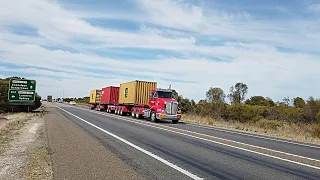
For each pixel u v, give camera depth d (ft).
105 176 22.68
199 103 156.04
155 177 22.76
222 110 137.90
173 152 34.14
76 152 32.58
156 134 52.90
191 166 26.99
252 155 34.22
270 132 75.10
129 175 23.16
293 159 32.76
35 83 130.11
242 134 63.62
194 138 48.83
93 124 70.54
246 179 23.15
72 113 124.36
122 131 56.13
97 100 185.78
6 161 27.91
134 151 34.01
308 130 77.25
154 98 95.20
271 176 24.40
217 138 50.52
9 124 68.39
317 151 41.39
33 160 28.04
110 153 32.40
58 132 51.78
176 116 90.74
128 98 118.62
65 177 22.21
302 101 171.63
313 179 23.97
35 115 106.11
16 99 126.93
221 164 28.37
